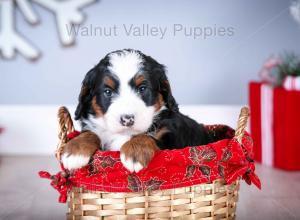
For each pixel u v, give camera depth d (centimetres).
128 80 169
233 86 383
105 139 175
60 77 378
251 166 174
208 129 208
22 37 373
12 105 379
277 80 329
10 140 379
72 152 157
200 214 168
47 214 223
